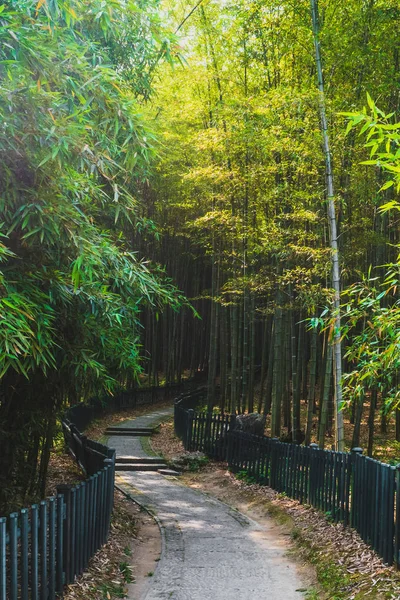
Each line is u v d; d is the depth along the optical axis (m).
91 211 6.07
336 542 5.67
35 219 3.97
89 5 4.09
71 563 4.47
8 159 3.86
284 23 10.02
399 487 4.61
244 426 11.59
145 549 6.12
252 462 9.98
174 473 11.29
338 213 9.87
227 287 12.83
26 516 3.59
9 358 3.89
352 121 2.79
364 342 4.43
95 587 4.55
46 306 4.24
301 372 15.55
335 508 6.52
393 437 12.72
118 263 4.82
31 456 6.85
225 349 16.30
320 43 9.02
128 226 8.57
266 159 10.50
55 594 4.14
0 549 3.21
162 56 4.79
